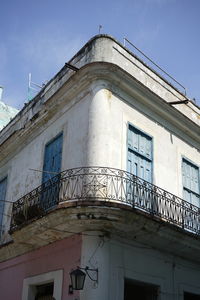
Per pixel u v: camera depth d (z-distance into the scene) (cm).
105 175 775
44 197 846
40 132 1074
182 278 925
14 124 1275
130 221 745
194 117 1182
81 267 745
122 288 760
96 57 912
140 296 861
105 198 729
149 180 926
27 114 1191
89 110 864
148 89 951
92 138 825
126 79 909
